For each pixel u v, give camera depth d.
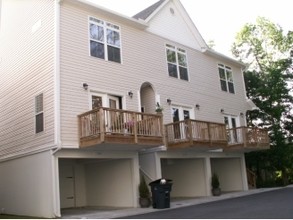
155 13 16.59
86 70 12.95
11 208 13.86
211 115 18.86
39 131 12.59
